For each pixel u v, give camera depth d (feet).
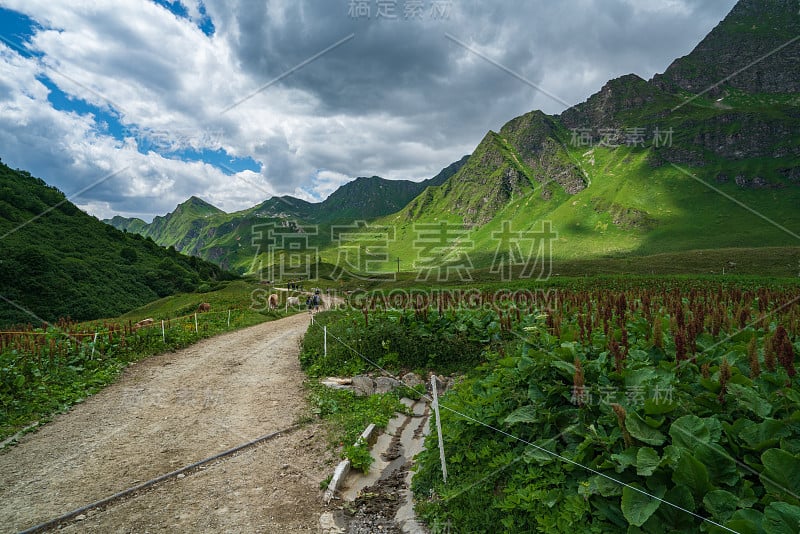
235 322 87.61
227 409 30.99
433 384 19.57
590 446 14.76
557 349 18.94
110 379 39.22
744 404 14.33
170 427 27.30
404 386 36.17
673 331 21.90
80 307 185.57
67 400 32.68
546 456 15.67
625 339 21.59
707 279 132.26
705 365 16.62
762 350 19.16
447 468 18.54
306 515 17.13
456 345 40.57
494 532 14.57
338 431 25.63
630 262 299.17
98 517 16.93
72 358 41.73
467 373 36.83
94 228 278.87
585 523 13.06
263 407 31.50
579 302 43.50
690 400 15.75
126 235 305.53
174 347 55.72
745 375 17.28
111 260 245.65
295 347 58.29
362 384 36.58
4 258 185.16
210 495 18.67
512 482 15.89
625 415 14.33
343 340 45.80
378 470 21.89
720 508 11.28
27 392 32.24
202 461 21.99
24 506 17.70
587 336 22.99
